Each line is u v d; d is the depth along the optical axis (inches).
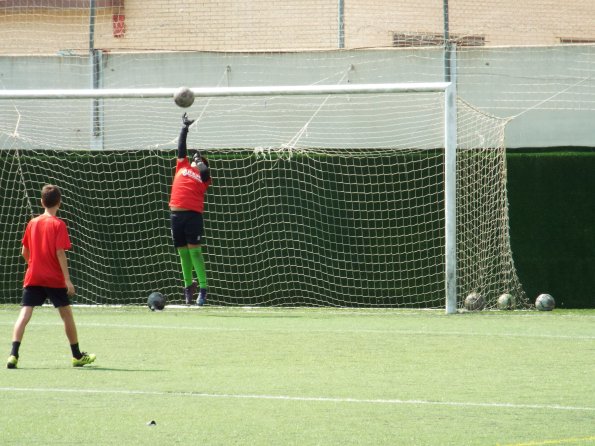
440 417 852.6
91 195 2171.5
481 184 2062.0
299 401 929.5
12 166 2191.2
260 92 1892.2
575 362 1213.1
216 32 2593.5
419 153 2084.2
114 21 2596.0
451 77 2196.1
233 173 2135.8
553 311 1988.2
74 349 1152.2
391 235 2095.2
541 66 2188.7
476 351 1318.9
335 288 2110.0
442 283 2078.0
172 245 2153.1
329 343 1401.3
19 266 2180.1
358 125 2178.9
